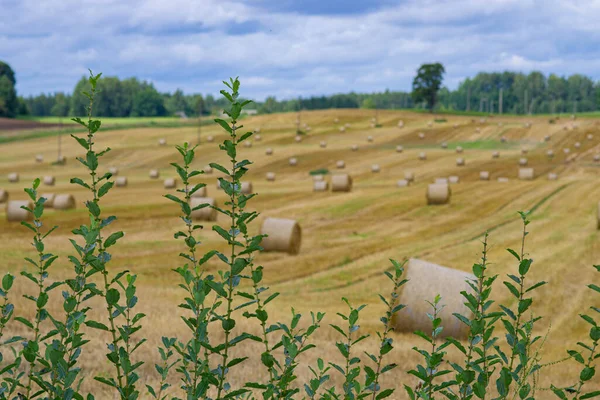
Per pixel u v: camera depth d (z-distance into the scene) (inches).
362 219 1244.5
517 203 1416.1
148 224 1147.9
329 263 844.0
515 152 2812.5
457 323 455.2
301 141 3393.2
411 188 1775.3
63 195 1295.5
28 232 1011.9
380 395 83.7
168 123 4591.5
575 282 706.2
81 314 75.1
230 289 75.5
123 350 74.2
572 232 1048.2
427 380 77.7
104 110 7416.3
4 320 77.4
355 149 2974.9
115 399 202.5
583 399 80.5
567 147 2886.3
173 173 2529.5
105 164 2829.7
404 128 3786.9
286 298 644.7
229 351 316.5
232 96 73.1
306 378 266.4
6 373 214.8
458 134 3449.8
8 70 6166.3
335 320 503.5
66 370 72.1
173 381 234.2
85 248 74.4
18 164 2805.1
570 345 454.0
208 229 1096.2
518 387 75.9
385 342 87.5
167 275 742.5
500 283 687.7
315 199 1545.3
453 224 1175.6
